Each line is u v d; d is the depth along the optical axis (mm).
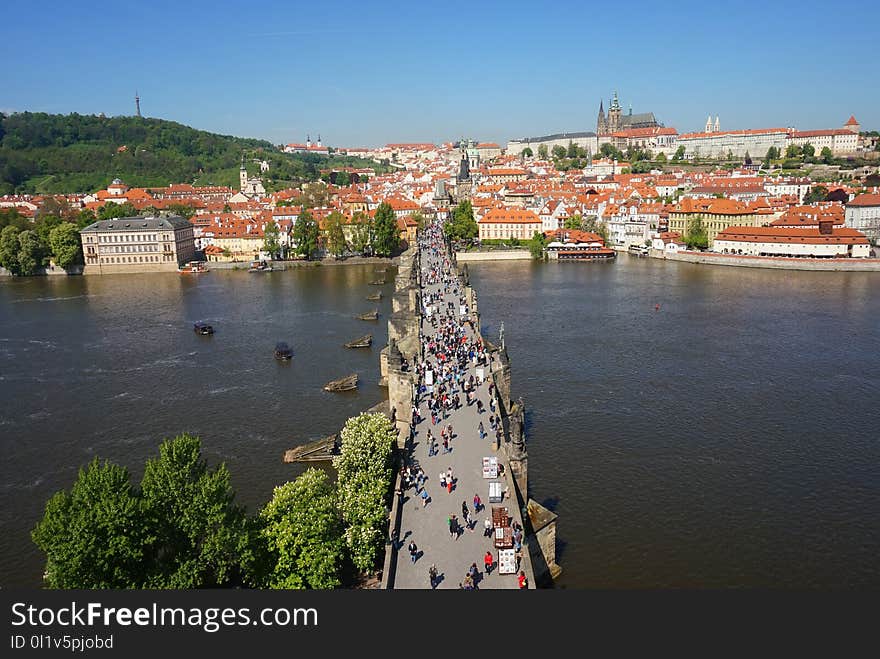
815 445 101562
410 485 73312
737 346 155375
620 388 126438
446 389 103062
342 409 119438
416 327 129625
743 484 89812
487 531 63344
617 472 92938
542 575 69375
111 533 51312
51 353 158750
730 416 112562
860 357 145625
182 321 192125
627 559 73625
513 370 138000
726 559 73750
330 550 60531
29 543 79500
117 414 118812
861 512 83125
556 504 84750
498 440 82438
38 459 101812
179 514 56969
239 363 147875
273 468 96500
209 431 110500
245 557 56875
